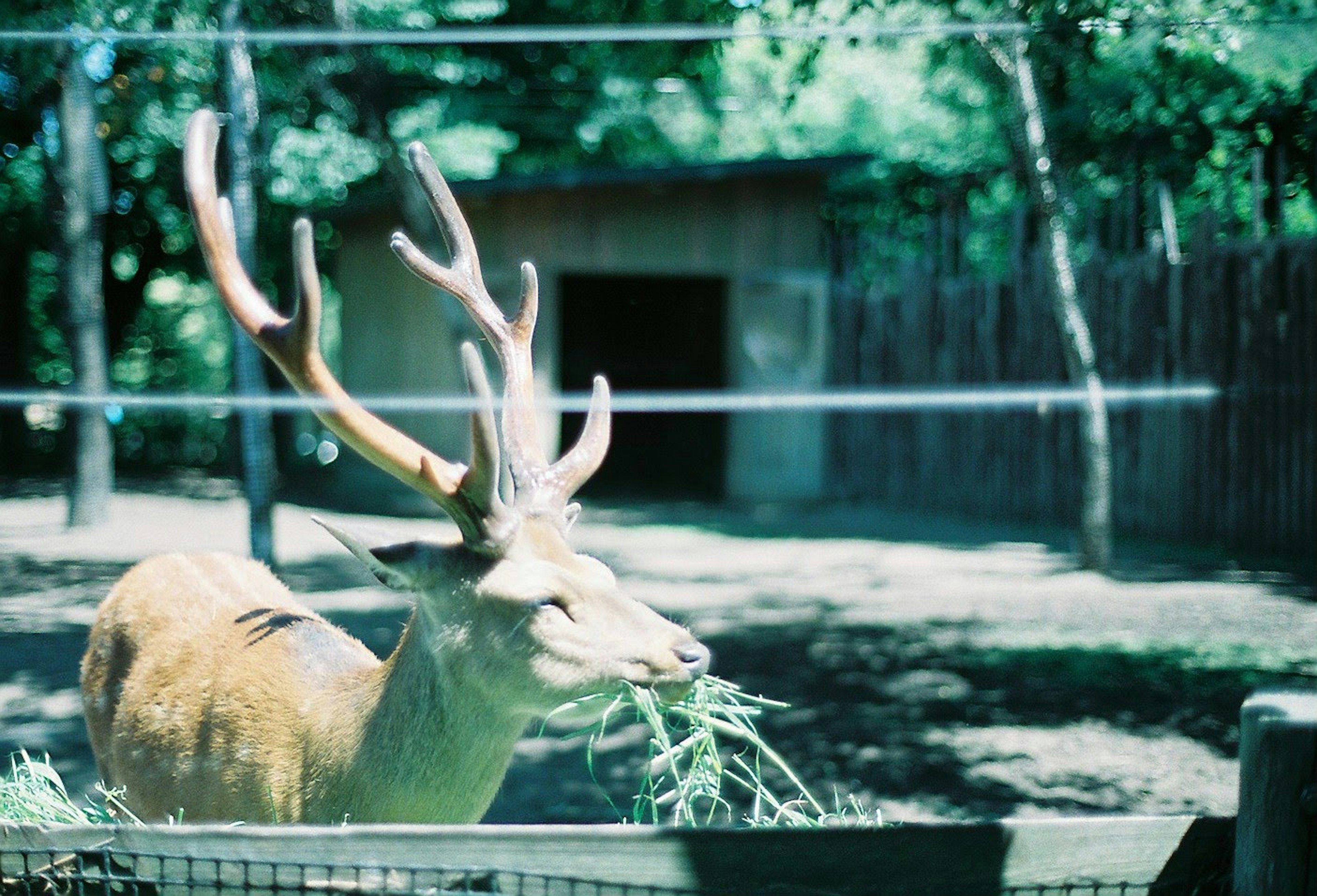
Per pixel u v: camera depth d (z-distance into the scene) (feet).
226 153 32.81
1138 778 16.79
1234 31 27.35
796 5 31.48
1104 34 29.94
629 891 6.32
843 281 52.31
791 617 27.22
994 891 6.50
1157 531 38.58
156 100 35.50
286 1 35.04
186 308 73.05
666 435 64.75
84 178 38.63
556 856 6.32
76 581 30.17
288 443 65.51
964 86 53.01
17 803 10.77
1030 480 43.32
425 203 42.68
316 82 39.14
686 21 47.67
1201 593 29.40
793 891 6.35
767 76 67.15
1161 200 38.91
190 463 70.90
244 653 10.52
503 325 10.30
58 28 30.27
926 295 47.42
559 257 48.29
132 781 10.66
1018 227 43.37
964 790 16.30
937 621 26.78
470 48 54.49
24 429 63.87
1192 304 37.27
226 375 72.43
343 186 55.16
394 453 8.82
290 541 37.63
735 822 14.84
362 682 9.62
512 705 8.93
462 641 8.87
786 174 50.60
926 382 47.55
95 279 39.60
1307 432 34.01
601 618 8.92
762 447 51.55
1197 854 6.72
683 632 9.11
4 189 56.39
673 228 49.73
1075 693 20.97
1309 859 6.11
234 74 29.96
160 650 11.13
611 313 66.33
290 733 9.62
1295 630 25.29
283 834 6.54
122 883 6.72
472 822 9.25
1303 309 34.09
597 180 47.16
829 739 18.53
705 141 75.25
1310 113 34.53
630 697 8.84
